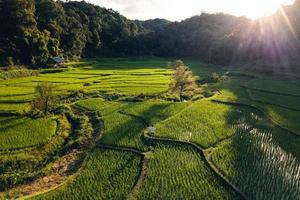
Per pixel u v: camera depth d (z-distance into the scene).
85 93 75.38
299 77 91.62
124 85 84.06
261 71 102.56
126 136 48.28
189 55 177.38
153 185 34.38
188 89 78.19
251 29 128.12
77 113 61.56
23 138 46.97
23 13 118.56
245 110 61.06
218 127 51.25
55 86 80.69
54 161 41.72
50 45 124.38
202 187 33.84
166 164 39.12
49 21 138.00
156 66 127.75
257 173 36.22
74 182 35.62
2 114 56.97
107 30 182.00
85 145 46.47
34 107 58.91
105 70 110.94
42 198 32.69
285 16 126.44
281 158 39.97
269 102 65.44
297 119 54.94
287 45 113.81
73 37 144.50
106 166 39.16
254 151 42.12
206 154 41.62
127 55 174.88
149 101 68.25
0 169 38.88
